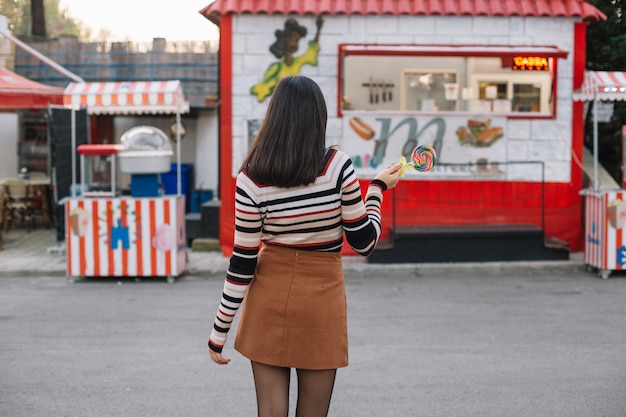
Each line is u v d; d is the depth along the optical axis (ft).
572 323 24.09
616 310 25.98
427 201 37.19
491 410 16.14
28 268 33.94
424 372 18.88
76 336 22.77
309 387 10.20
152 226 31.68
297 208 9.89
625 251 31.83
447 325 23.93
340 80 36.86
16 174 51.98
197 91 51.31
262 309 10.08
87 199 31.58
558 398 16.87
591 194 32.96
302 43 36.83
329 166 9.96
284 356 10.01
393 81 37.50
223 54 36.94
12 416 15.92
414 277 32.94
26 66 52.06
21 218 49.44
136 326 24.07
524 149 37.24
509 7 36.50
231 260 10.16
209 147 52.26
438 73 37.52
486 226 36.58
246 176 10.02
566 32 36.91
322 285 10.06
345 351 10.28
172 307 27.04
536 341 21.86
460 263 34.81
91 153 31.48
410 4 36.78
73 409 16.34
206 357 20.40
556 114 37.14
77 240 31.76
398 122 37.04
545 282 31.40
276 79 36.96
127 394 17.33
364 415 15.88
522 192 37.35
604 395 17.06
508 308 26.45
